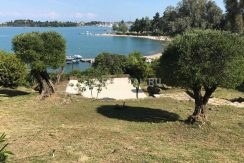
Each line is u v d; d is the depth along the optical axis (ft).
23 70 126.11
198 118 65.92
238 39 66.28
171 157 46.80
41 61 92.17
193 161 45.75
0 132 60.49
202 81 63.93
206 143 55.47
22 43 92.48
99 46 541.75
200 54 64.08
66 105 86.89
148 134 59.16
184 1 427.74
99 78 128.57
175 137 58.18
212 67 63.72
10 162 43.60
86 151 47.80
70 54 430.61
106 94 141.38
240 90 134.82
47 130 58.95
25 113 78.02
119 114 78.28
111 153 47.24
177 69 66.08
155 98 99.45
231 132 61.87
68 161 44.06
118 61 207.21
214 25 401.90
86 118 74.33
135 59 173.06
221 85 65.72
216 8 413.39
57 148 49.06
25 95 103.09
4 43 549.13
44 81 94.94
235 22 260.83
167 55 69.26
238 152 50.93
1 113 77.71
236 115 78.07
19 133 59.52
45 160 44.37
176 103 92.22
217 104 91.71
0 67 123.65
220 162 45.91
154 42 588.50
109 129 60.70
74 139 53.36
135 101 94.02
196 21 413.59
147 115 77.92
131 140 54.44
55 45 94.12
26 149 48.93
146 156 46.62
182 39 66.95
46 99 91.97
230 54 64.03
